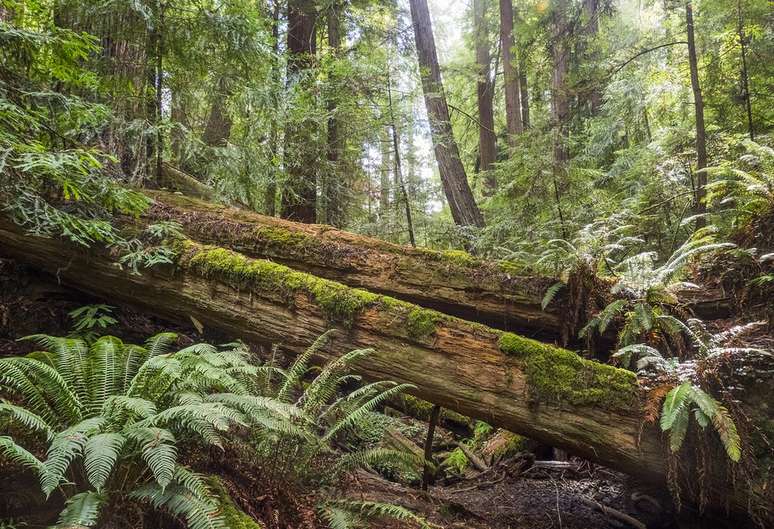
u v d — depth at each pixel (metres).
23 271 5.26
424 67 9.40
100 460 2.07
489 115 13.45
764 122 7.07
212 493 2.67
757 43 6.74
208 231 5.42
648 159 7.56
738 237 4.53
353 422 3.82
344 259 5.18
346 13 10.17
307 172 8.80
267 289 4.50
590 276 4.46
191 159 6.47
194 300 4.76
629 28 11.12
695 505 3.59
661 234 6.80
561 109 9.19
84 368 3.14
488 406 3.79
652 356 3.62
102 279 4.97
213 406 2.57
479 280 4.85
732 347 3.47
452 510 4.17
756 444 3.18
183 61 5.98
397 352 4.07
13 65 4.22
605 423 3.49
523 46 9.43
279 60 7.24
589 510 4.47
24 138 3.90
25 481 2.50
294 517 3.08
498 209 8.05
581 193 7.00
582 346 4.66
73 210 4.61
